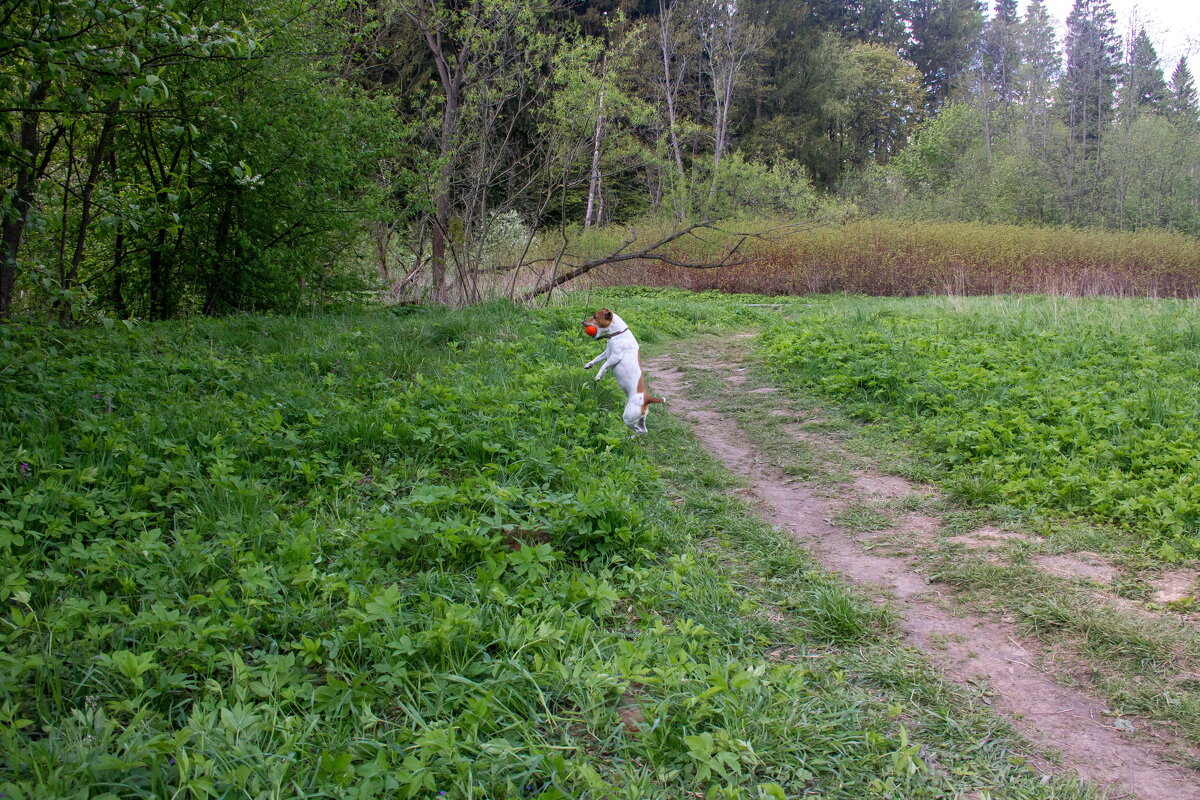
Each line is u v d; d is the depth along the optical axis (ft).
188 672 9.75
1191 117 118.73
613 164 53.11
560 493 15.90
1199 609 12.14
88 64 18.52
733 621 12.03
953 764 9.05
